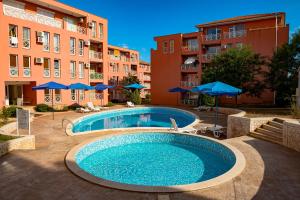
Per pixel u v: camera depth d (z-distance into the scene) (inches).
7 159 356.8
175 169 390.9
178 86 1533.0
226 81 978.7
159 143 564.1
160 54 1604.3
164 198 238.7
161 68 1601.9
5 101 919.0
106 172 378.0
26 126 447.8
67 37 1167.6
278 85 946.1
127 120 967.6
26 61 1002.7
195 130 616.4
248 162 349.1
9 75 925.2
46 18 1069.1
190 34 1493.6
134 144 550.6
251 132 526.9
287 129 430.9
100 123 890.7
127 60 2190.0
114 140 527.8
